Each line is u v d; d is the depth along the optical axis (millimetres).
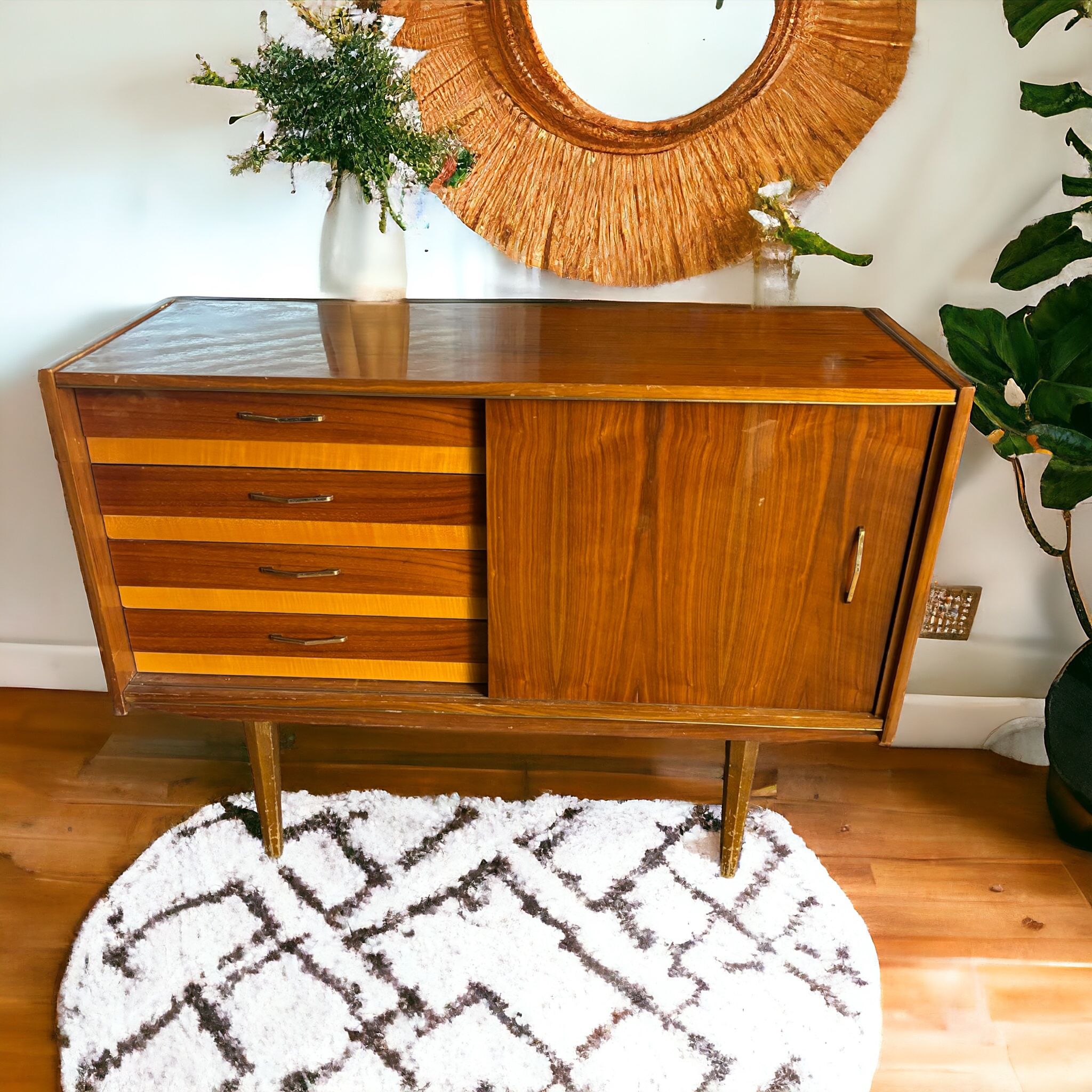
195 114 1529
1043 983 1412
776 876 1549
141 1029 1310
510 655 1354
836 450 1188
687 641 1330
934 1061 1297
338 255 1490
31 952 1434
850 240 1574
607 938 1438
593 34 1447
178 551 1329
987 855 1635
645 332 1414
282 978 1377
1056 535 1744
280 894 1504
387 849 1586
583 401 1167
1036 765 1850
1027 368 1392
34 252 1639
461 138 1517
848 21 1427
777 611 1301
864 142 1505
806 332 1422
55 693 1986
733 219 1546
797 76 1462
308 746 1840
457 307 1556
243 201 1580
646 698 1381
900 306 1621
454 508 1270
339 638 1379
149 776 1758
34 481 1826
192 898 1499
